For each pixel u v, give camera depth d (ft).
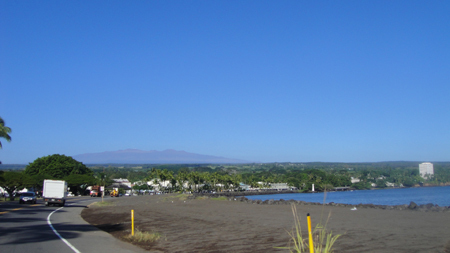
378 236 49.93
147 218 94.48
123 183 531.50
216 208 128.26
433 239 45.96
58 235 57.72
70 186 353.31
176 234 62.34
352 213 94.02
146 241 54.24
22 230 63.10
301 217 85.92
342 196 390.63
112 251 44.27
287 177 636.48
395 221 71.20
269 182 603.67
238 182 541.34
